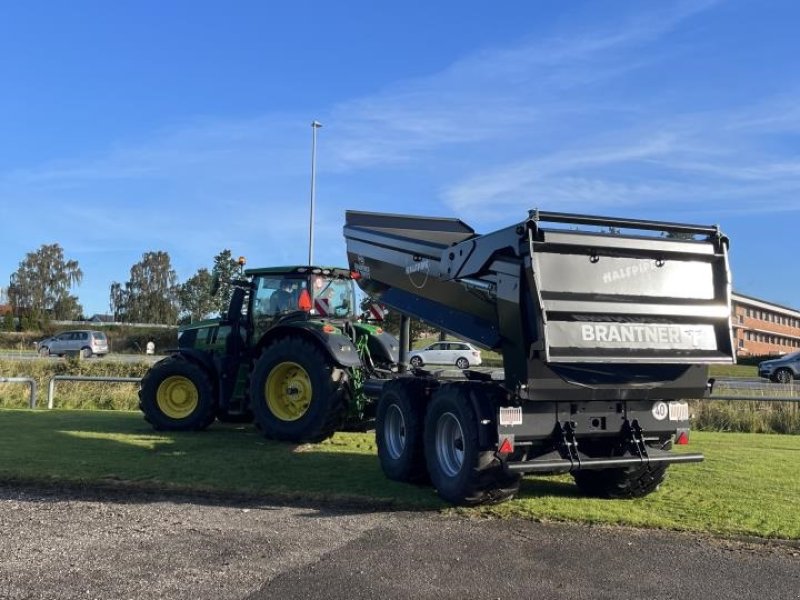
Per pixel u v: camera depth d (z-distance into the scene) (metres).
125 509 6.15
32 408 15.09
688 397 6.52
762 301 66.94
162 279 91.50
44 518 5.84
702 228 6.41
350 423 9.60
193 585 4.36
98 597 4.15
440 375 7.71
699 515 6.16
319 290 10.62
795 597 4.36
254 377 9.73
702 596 4.35
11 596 4.15
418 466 7.07
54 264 93.00
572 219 5.91
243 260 11.30
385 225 8.88
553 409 6.18
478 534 5.55
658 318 6.19
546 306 5.73
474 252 6.52
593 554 5.11
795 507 6.46
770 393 16.94
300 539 5.34
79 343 38.75
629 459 6.27
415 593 4.30
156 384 10.90
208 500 6.52
